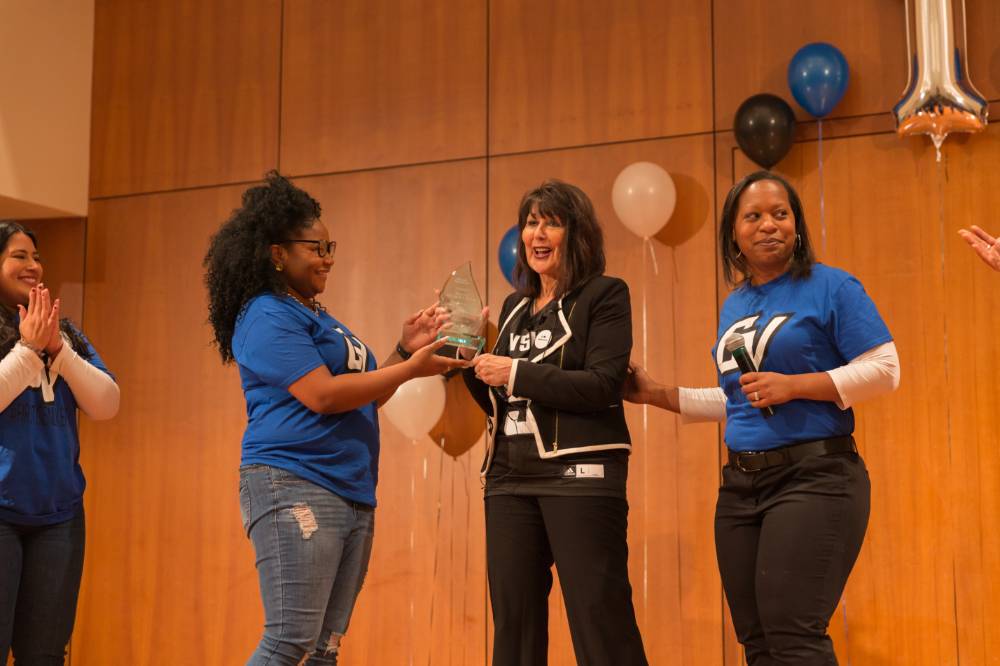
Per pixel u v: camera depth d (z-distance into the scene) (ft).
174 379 15.07
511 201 13.52
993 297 11.34
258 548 7.67
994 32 11.55
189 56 15.67
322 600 7.64
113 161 15.89
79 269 15.84
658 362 12.50
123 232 15.70
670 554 12.21
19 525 8.75
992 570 11.07
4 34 14.80
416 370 8.07
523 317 9.11
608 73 13.24
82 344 9.93
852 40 12.13
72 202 15.66
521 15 13.78
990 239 7.69
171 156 15.56
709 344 12.32
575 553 8.10
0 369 8.61
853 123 12.00
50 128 15.40
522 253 9.21
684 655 12.03
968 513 11.21
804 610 7.29
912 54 9.35
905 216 11.71
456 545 13.20
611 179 13.04
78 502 9.29
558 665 12.53
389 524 13.51
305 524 7.59
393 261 14.02
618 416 8.56
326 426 7.89
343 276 14.24
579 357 8.47
